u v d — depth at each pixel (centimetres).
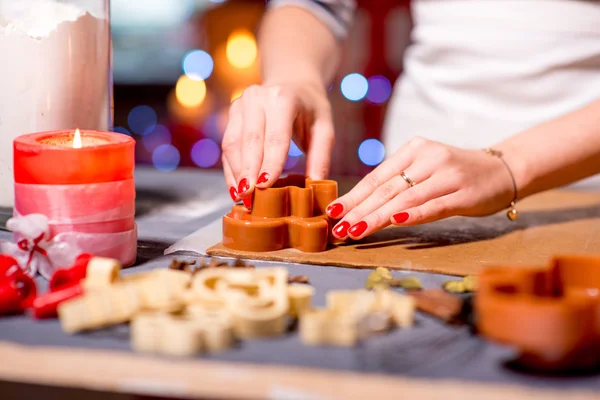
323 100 105
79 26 92
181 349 69
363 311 73
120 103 283
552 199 113
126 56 282
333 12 123
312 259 87
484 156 97
